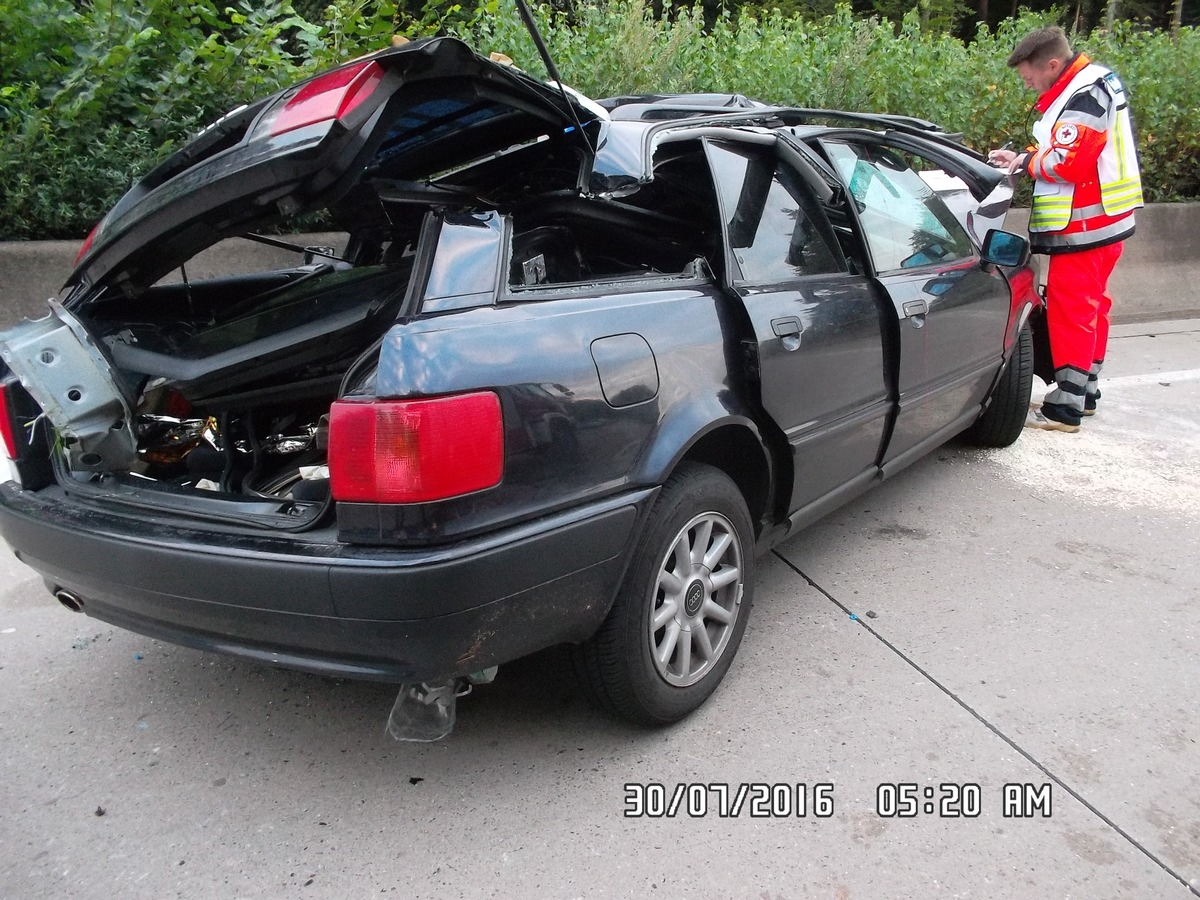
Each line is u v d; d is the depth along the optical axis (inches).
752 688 116.0
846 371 126.5
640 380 94.7
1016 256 159.3
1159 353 292.8
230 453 110.4
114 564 90.1
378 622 78.4
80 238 231.3
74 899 84.1
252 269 236.7
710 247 116.9
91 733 108.0
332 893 84.8
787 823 93.4
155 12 234.8
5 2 223.5
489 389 81.0
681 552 102.9
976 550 155.5
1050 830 92.6
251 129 93.1
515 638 86.1
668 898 84.1
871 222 143.6
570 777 100.2
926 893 84.8
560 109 104.4
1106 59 371.2
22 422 104.5
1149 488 182.4
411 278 86.4
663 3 328.2
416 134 109.5
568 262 120.2
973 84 345.7
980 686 116.3
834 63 329.7
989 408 197.0
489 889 85.2
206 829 92.9
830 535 161.8
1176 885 85.9
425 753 104.4
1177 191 379.2
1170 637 128.0
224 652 88.3
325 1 405.7
